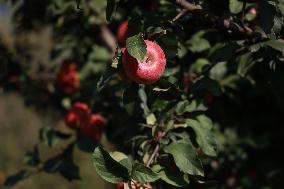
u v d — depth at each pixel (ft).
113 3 3.79
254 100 7.38
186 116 4.49
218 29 4.48
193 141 4.38
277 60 4.49
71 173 5.51
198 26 4.49
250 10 4.50
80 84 6.95
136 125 5.08
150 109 4.39
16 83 7.55
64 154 5.56
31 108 8.43
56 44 7.35
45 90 7.38
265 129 7.76
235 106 7.06
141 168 3.55
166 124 4.25
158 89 3.90
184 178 3.87
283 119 7.65
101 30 6.91
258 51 4.40
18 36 8.19
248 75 5.09
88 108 6.05
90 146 5.35
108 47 7.02
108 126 6.10
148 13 4.75
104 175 3.54
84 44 7.13
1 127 19.17
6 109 19.40
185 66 5.00
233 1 4.25
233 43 4.31
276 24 3.89
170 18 4.09
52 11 6.64
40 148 16.30
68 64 6.92
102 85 3.71
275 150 7.83
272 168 7.61
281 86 4.70
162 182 4.10
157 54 3.54
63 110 7.32
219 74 5.62
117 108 6.04
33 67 7.75
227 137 7.45
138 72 3.51
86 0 6.53
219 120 6.40
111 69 3.73
